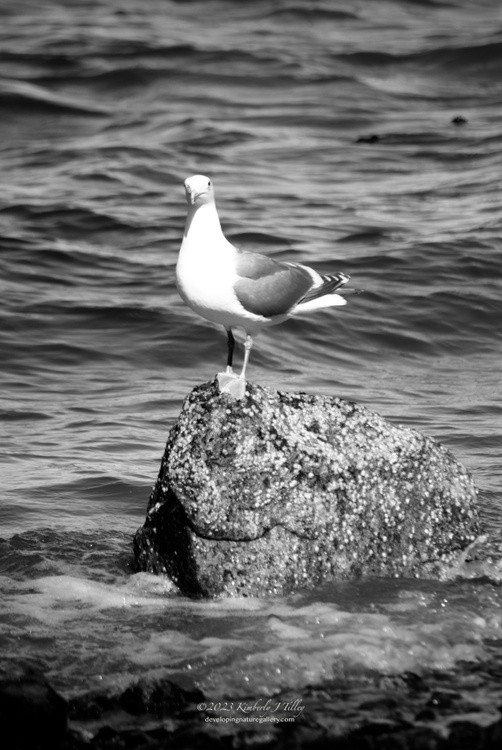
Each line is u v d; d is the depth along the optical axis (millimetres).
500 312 19547
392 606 9453
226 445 9812
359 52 42688
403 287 20344
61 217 24547
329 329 18641
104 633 9062
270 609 9445
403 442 10242
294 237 22953
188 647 8797
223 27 49844
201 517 9727
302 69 40531
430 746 7352
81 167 29250
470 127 33188
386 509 10070
